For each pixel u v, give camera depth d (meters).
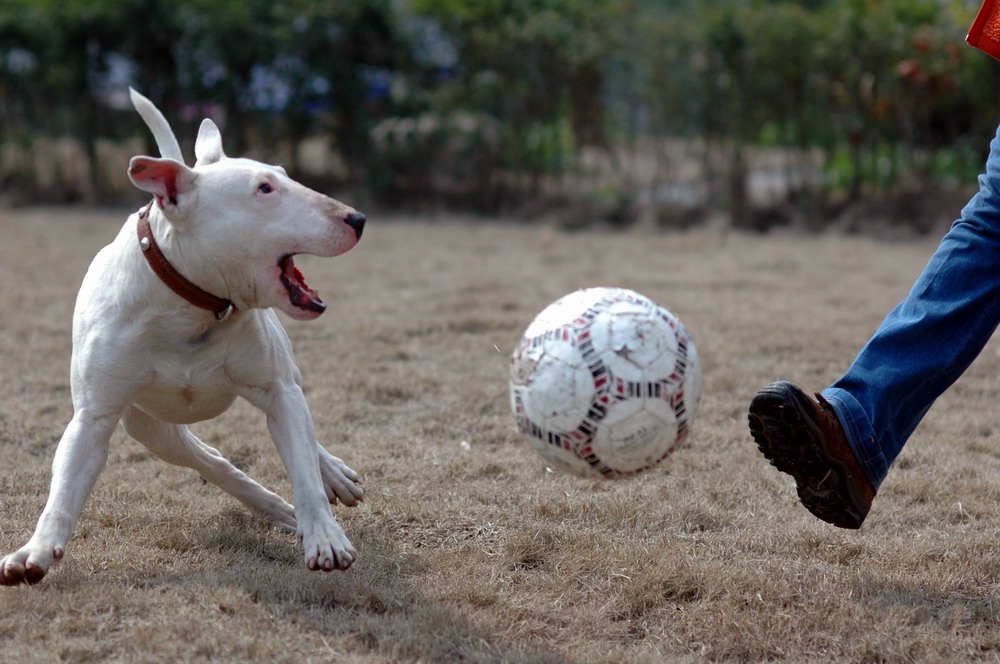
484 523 5.30
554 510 5.42
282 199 4.38
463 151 18.84
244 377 4.66
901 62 16.00
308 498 4.48
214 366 4.60
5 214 18.53
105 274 4.61
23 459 6.33
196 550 4.95
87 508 5.44
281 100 19.08
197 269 4.38
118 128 19.88
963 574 4.65
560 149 18.39
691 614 4.27
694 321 9.93
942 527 5.29
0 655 3.79
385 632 4.02
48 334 9.46
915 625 4.21
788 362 8.52
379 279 12.39
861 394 4.42
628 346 3.89
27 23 19.41
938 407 7.39
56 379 8.02
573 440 3.91
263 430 6.84
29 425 6.91
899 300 11.06
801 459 4.36
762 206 17.14
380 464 6.17
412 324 9.91
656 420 3.90
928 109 16.34
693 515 5.38
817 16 17.11
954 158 16.69
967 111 16.59
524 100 18.20
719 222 17.17
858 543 5.00
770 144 17.77
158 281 4.41
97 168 19.95
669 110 17.45
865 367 4.44
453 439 6.79
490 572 4.66
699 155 17.66
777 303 10.84
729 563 4.78
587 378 3.87
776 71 16.73
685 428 4.00
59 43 19.25
